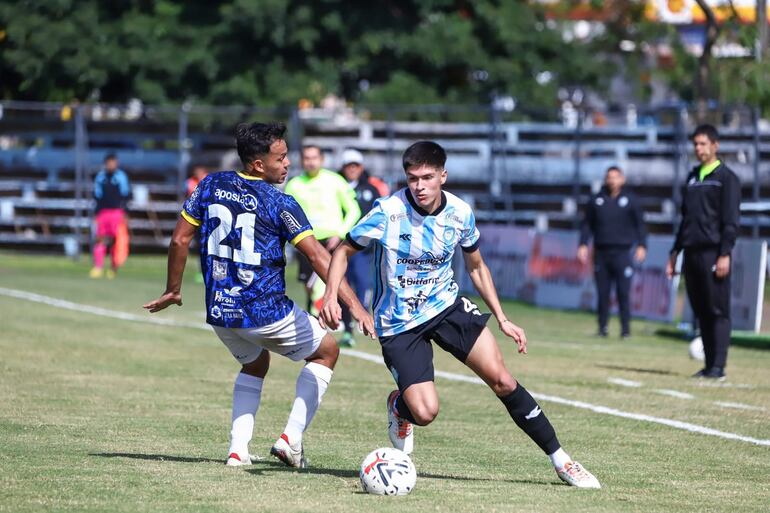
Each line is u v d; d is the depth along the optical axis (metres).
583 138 115.19
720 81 112.81
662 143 111.94
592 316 73.56
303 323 23.75
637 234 60.56
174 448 26.48
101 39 119.44
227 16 116.50
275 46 120.44
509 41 124.12
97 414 31.53
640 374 44.69
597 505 20.95
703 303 42.94
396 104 119.56
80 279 89.00
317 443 28.16
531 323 68.62
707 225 42.00
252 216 23.19
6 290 76.56
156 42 119.06
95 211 94.31
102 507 19.53
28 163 120.56
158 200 119.06
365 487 21.42
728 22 112.19
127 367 42.62
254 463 24.78
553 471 25.23
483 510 19.98
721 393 39.81
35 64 118.94
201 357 46.38
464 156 113.88
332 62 120.94
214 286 23.42
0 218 118.19
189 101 121.38
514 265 84.75
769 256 62.12
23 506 19.50
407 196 22.59
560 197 110.25
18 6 118.88
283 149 23.55
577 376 43.66
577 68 127.81
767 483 24.48
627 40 136.25
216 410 33.06
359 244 22.75
